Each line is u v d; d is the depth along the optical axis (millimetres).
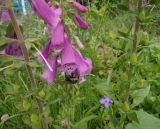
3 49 117
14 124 180
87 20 258
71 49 119
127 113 144
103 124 181
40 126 135
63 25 116
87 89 188
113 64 172
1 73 191
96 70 208
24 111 136
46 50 121
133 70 143
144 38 137
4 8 115
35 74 131
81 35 230
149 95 196
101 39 230
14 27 116
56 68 124
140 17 128
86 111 184
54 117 178
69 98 146
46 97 130
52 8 118
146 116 164
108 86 150
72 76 121
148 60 169
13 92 132
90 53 218
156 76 198
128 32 136
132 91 148
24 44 118
